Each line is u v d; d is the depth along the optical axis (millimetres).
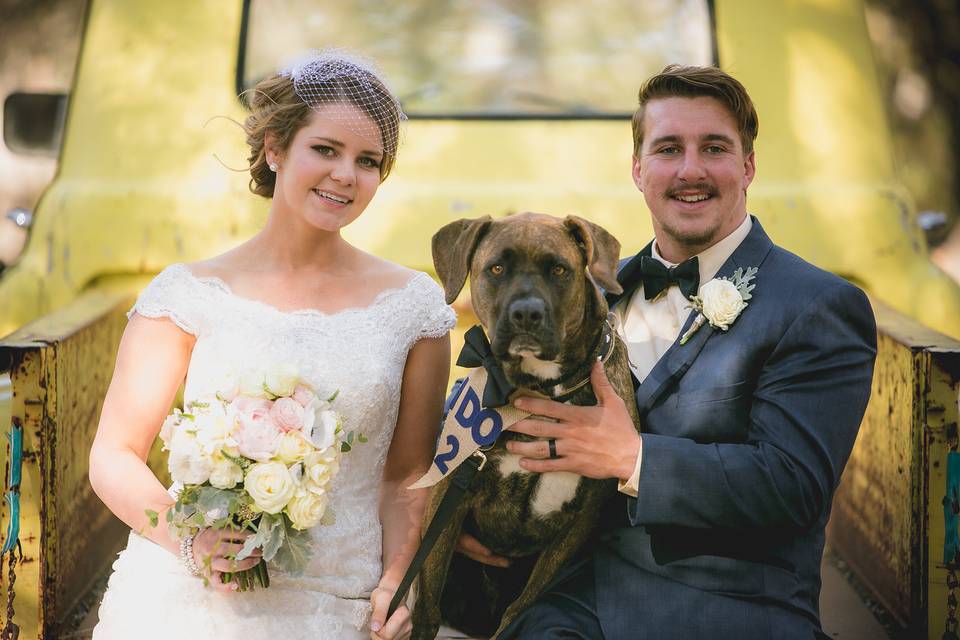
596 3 4230
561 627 2752
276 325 2928
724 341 2859
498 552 3010
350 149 2939
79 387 3295
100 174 3943
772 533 2812
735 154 2990
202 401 2705
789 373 2785
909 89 9516
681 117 2979
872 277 3832
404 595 2832
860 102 4098
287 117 2947
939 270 3936
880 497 3369
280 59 4125
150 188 3879
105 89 4070
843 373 2799
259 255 3076
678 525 2742
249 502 2613
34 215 3982
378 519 3061
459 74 4109
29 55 9711
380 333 2986
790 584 2795
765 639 2709
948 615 2961
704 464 2686
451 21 4195
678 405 2869
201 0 4180
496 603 3098
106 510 3699
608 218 3795
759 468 2691
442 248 2879
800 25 4168
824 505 2770
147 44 4125
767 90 4059
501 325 2664
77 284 3834
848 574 3703
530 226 2748
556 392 2812
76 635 3172
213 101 4027
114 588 2924
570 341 2789
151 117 4008
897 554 3197
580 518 2863
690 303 2955
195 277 3002
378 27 4191
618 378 2867
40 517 2963
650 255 3213
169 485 3773
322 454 2637
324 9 4207
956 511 2955
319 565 2896
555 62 4133
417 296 3084
